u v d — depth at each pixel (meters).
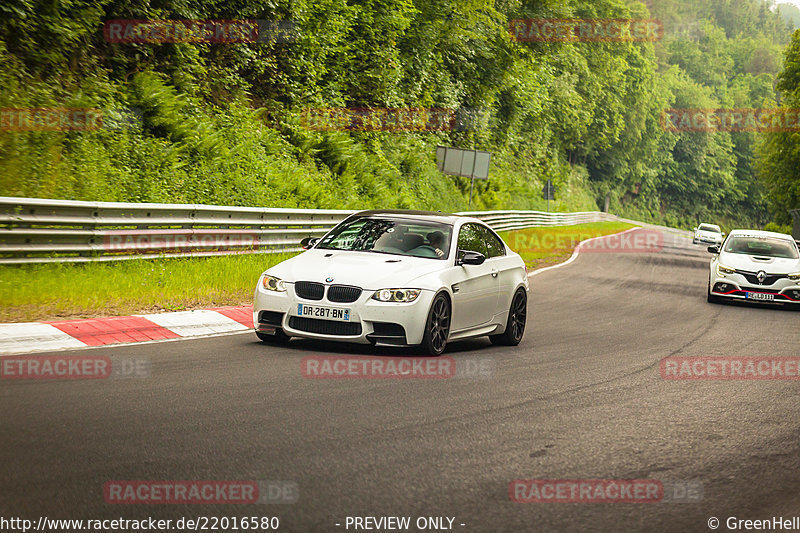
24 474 5.66
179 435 6.84
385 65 40.31
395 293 10.98
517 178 67.19
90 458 6.08
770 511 5.80
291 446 6.75
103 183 20.36
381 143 41.97
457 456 6.75
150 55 26.08
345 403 8.39
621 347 13.88
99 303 12.78
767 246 24.38
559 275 28.86
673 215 147.62
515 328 13.62
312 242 12.77
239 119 28.97
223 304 14.58
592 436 7.68
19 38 21.47
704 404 9.51
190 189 23.23
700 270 36.75
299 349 11.32
